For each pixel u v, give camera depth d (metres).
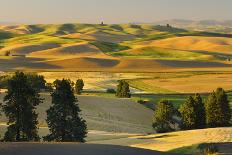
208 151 94.50
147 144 131.25
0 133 163.00
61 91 143.38
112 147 78.94
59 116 142.75
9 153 69.31
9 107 138.25
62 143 81.19
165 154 77.19
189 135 143.88
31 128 140.25
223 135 136.00
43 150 72.75
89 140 161.88
